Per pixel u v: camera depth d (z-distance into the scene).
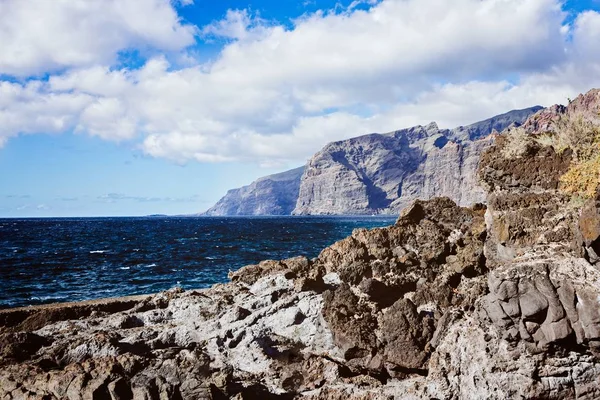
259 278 16.02
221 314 13.57
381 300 13.72
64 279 35.62
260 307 13.73
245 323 12.88
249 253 55.91
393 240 15.27
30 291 30.62
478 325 9.58
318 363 10.98
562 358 8.51
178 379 9.25
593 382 8.42
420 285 13.52
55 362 10.70
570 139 10.62
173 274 37.91
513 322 8.62
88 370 9.30
